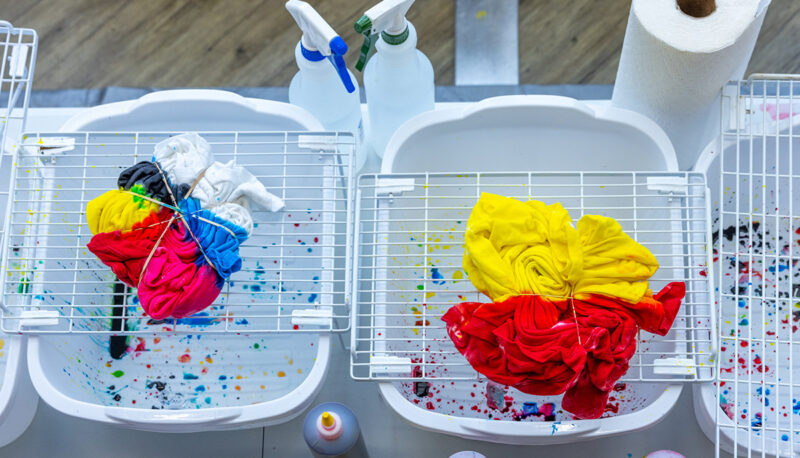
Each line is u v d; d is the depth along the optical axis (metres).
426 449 1.19
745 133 1.12
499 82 1.67
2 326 1.03
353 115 1.22
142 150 1.23
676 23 1.03
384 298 1.07
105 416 1.00
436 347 1.23
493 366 0.96
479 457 1.02
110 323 1.23
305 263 1.26
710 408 1.03
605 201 1.28
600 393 0.97
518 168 1.28
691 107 1.14
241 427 1.03
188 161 1.04
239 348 1.24
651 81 1.12
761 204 1.28
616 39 1.95
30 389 1.11
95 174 1.22
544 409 1.19
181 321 1.24
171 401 1.20
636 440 1.18
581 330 0.95
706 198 1.03
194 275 0.99
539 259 1.00
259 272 1.25
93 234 1.03
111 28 2.01
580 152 1.24
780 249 1.28
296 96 1.23
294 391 1.01
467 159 1.27
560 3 1.97
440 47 1.96
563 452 1.18
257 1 2.02
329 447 1.02
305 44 1.09
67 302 1.15
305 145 1.12
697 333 1.04
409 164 1.23
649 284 1.16
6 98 1.61
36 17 2.02
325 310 1.02
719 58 1.03
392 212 1.23
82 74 1.99
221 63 1.99
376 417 1.21
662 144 1.14
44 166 1.11
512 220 1.02
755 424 1.17
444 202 1.30
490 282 0.99
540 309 0.97
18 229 1.15
